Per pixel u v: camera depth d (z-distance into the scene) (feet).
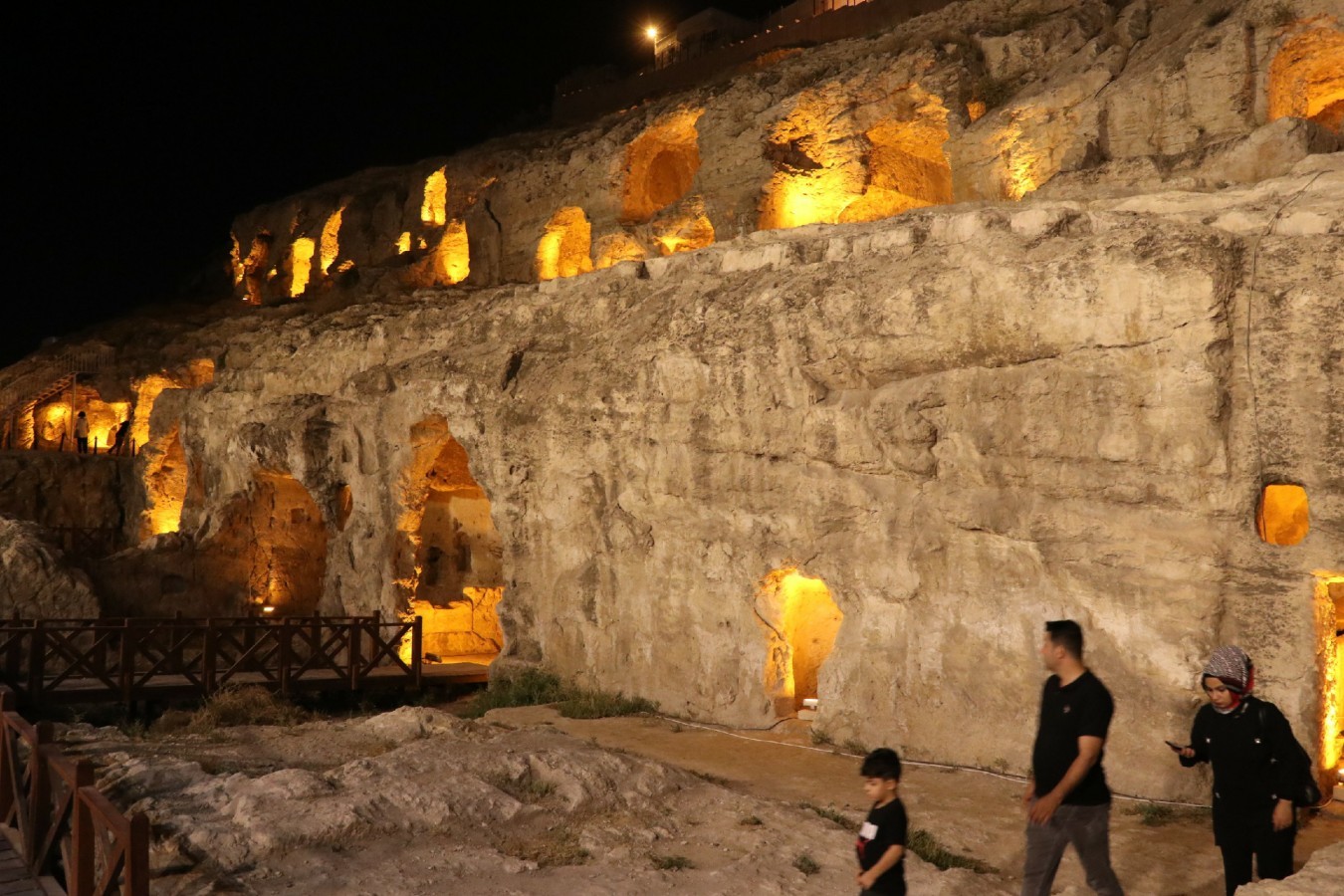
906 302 36.37
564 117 116.67
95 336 119.03
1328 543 27.94
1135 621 30.86
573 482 49.32
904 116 65.72
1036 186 54.49
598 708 44.21
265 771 30.96
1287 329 28.91
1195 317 29.91
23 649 61.16
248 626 53.11
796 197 69.05
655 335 46.01
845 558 38.42
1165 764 29.55
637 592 46.09
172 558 74.02
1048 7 63.16
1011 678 33.35
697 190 72.59
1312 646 28.17
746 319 42.19
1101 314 31.76
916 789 31.22
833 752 36.73
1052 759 16.61
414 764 28.86
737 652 41.86
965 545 35.01
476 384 54.90
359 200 116.26
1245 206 31.63
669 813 27.68
